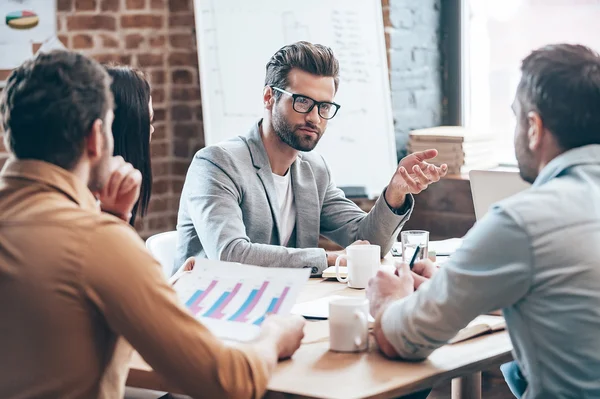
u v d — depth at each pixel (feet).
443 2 13.91
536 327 4.65
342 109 12.51
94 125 4.41
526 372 4.79
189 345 4.30
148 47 12.10
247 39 11.99
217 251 7.35
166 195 12.42
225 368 4.40
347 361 5.16
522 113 4.96
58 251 4.17
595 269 4.51
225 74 11.87
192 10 12.19
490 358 5.26
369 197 12.62
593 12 12.30
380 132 12.73
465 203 12.10
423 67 13.64
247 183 7.82
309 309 6.23
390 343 5.13
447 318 4.78
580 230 4.56
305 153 8.66
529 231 4.57
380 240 8.13
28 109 4.30
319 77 7.73
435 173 7.88
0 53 11.32
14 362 4.21
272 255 7.25
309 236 8.30
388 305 5.41
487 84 13.67
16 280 4.16
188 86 12.32
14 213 4.28
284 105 7.79
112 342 4.41
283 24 12.16
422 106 13.66
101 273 4.17
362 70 12.62
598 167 4.77
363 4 12.66
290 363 5.12
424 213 12.59
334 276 7.22
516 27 13.20
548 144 4.88
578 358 4.55
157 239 8.04
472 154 12.51
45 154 4.38
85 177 4.51
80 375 4.22
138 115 6.64
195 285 5.86
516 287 4.61
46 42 11.53
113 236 4.24
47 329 4.15
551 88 4.76
